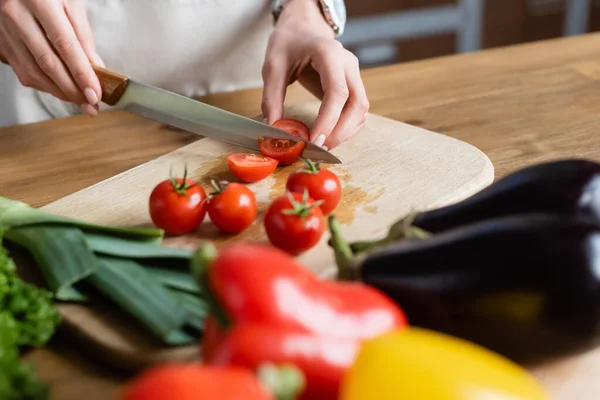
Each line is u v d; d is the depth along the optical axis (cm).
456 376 66
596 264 85
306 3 190
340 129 158
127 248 110
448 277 87
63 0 167
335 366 72
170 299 99
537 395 68
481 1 370
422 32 370
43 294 100
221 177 149
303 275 78
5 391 77
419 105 185
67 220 114
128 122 179
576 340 87
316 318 75
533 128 170
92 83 160
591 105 181
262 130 151
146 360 94
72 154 164
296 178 131
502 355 90
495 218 96
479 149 161
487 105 184
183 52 214
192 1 207
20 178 153
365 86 199
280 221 117
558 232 87
